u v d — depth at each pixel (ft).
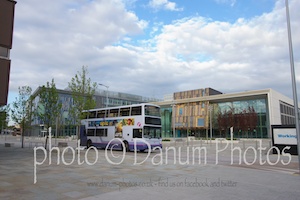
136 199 22.93
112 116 89.76
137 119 80.84
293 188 28.07
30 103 95.25
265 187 28.50
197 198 23.48
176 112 253.44
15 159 53.72
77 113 83.25
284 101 232.53
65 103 194.80
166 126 261.85
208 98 231.71
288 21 48.47
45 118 85.10
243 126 198.49
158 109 84.48
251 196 24.35
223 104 228.43
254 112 201.16
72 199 22.57
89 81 84.74
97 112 96.63
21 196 23.24
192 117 240.32
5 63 47.09
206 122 228.02
